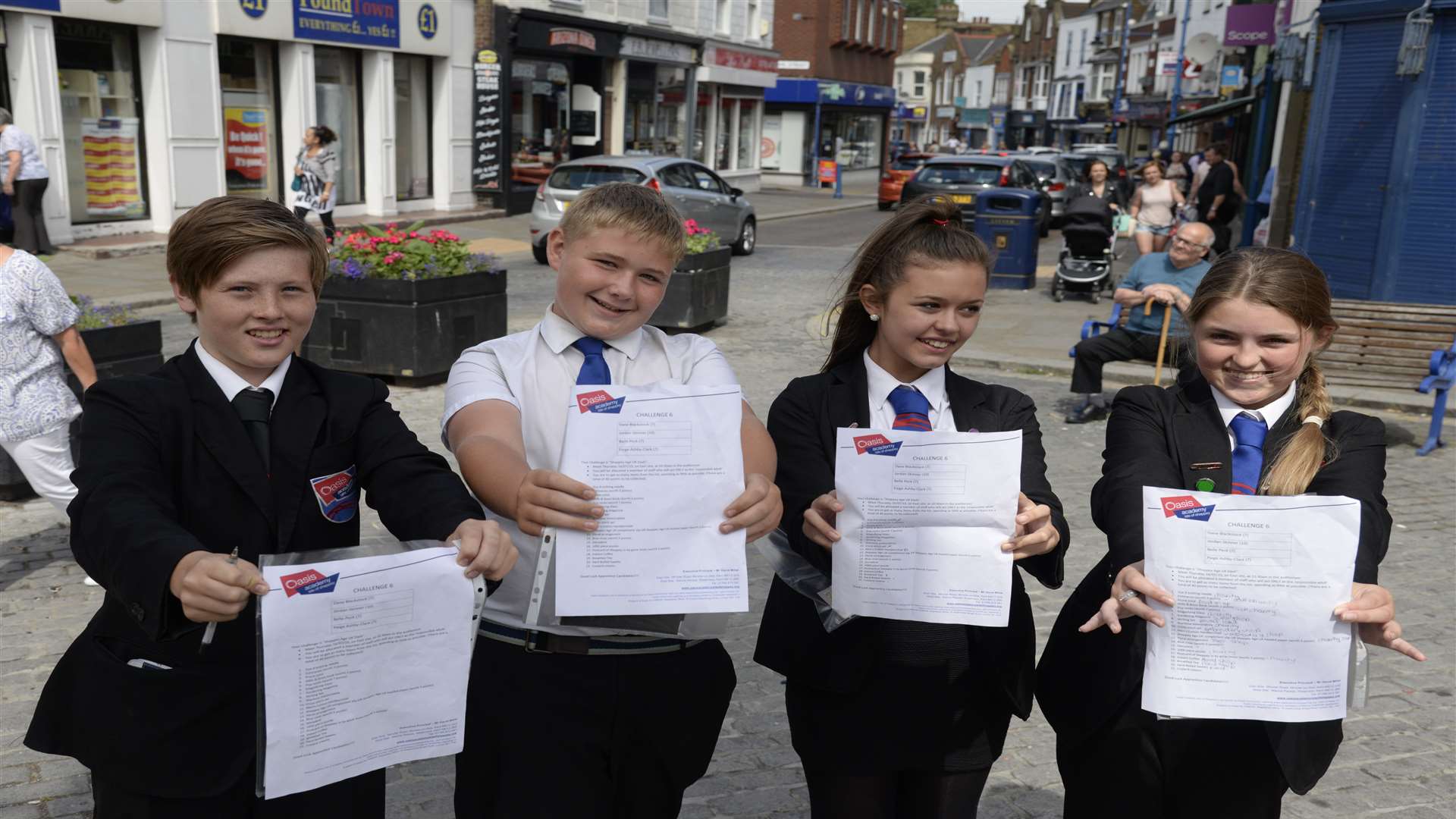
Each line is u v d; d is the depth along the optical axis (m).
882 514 2.12
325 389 2.05
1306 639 1.89
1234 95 29.47
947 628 2.29
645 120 28.20
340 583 1.70
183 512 1.91
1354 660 1.91
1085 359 7.90
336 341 8.37
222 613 1.63
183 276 1.90
